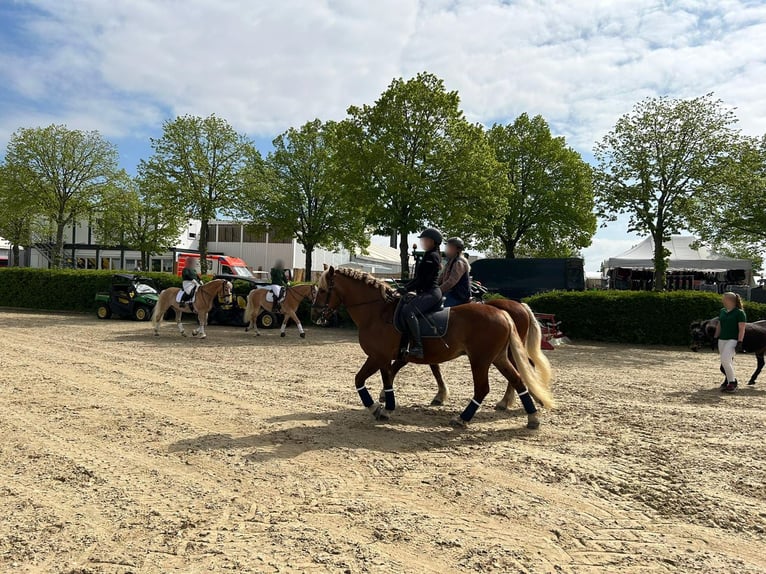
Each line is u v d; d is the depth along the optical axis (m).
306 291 16.67
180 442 5.74
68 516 3.97
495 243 33.47
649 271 27.84
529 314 7.29
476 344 6.43
